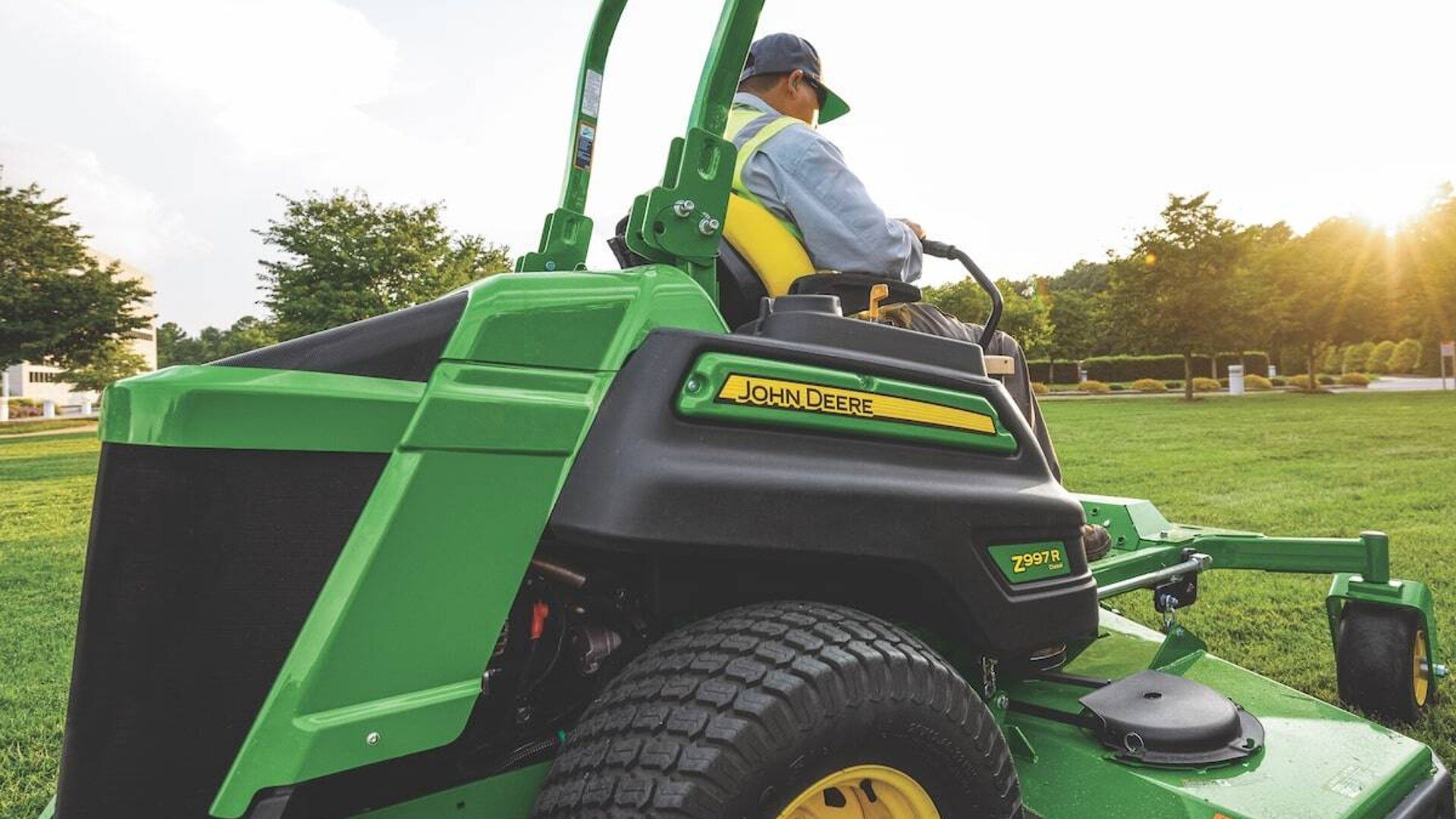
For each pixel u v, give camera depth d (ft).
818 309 4.94
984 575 4.84
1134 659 8.00
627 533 3.76
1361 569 9.79
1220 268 94.84
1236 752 6.00
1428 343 160.97
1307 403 84.69
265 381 3.43
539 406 3.90
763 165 6.63
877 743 3.93
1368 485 27.94
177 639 3.28
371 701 3.45
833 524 4.27
